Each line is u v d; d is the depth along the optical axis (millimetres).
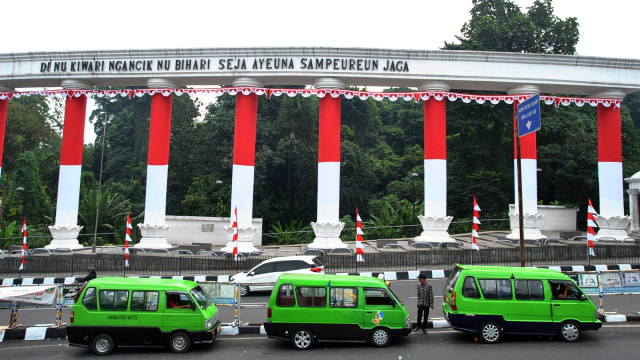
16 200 27859
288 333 7906
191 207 27688
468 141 25453
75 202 16984
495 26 25188
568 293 8281
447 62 16625
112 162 40375
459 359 7195
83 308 7777
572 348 7746
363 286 8133
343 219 26641
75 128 16984
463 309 8219
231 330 8992
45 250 16562
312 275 8523
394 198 29422
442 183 16500
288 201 30391
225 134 30438
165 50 16438
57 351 7918
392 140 41312
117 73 16750
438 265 15141
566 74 16953
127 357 7531
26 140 31125
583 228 25594
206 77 16625
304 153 29172
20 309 11344
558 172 24766
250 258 15133
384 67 16391
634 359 7125
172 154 32312
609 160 17281
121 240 23172
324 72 16234
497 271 8438
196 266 14906
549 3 26109
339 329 7953
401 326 8031
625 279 9727
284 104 30656
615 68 17156
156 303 7859
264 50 16266
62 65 16969
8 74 17172
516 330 8172
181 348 7762
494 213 24953
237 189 16141
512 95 16922
